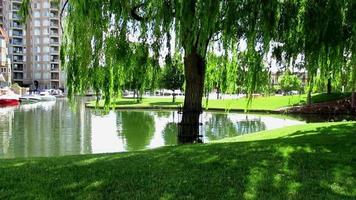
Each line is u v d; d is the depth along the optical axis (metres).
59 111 52.19
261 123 36.44
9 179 8.11
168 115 46.66
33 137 27.30
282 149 10.60
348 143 11.33
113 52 13.34
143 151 11.50
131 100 70.50
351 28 12.30
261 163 9.12
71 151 21.66
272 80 14.99
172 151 10.73
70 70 13.65
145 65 14.38
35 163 9.58
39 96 83.75
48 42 140.62
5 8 132.88
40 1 140.00
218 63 15.83
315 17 11.99
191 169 8.67
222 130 31.00
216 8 11.65
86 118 41.97
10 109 56.31
